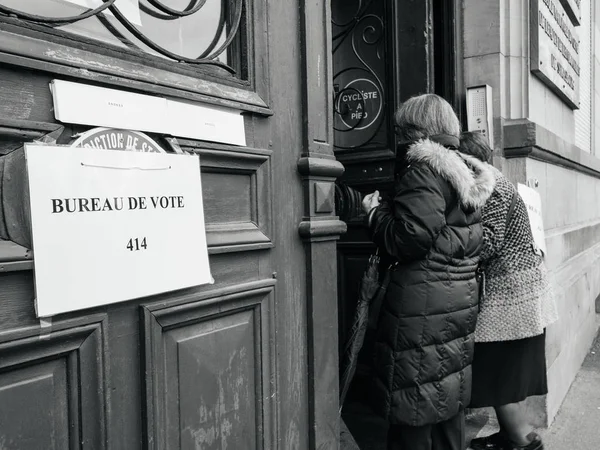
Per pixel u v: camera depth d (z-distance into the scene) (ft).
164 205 4.33
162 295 4.42
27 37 3.59
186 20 5.18
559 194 13.35
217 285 4.98
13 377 3.52
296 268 5.97
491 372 8.14
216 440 4.99
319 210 6.14
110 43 4.44
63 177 3.66
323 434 6.30
